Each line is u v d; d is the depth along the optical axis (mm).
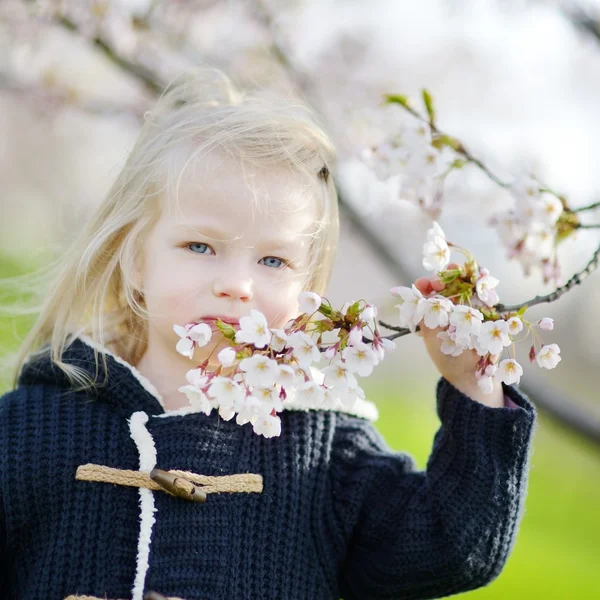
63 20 3061
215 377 1354
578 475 6809
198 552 1575
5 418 1675
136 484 1596
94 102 3609
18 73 3684
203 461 1640
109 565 1566
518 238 1953
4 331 2607
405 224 3477
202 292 1581
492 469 1605
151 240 1680
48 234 3301
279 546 1633
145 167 1738
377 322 1463
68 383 1733
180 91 2100
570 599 4066
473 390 1644
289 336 1352
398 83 3939
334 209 1817
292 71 3121
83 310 1843
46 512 1604
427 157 1886
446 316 1411
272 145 1653
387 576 1672
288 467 1686
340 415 1818
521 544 4973
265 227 1598
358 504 1723
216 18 3379
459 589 1659
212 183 1594
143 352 1815
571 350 8016
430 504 1653
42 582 1562
